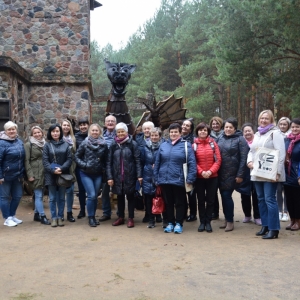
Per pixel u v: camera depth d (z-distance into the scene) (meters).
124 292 3.58
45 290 3.65
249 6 14.52
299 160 5.93
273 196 5.52
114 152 6.32
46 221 6.63
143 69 31.22
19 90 10.29
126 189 6.25
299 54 14.48
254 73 15.30
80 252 4.87
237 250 4.90
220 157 5.95
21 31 11.07
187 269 4.18
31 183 6.73
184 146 5.87
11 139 6.43
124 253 4.80
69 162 6.48
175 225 6.04
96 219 7.04
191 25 26.78
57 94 11.10
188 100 25.14
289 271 4.09
